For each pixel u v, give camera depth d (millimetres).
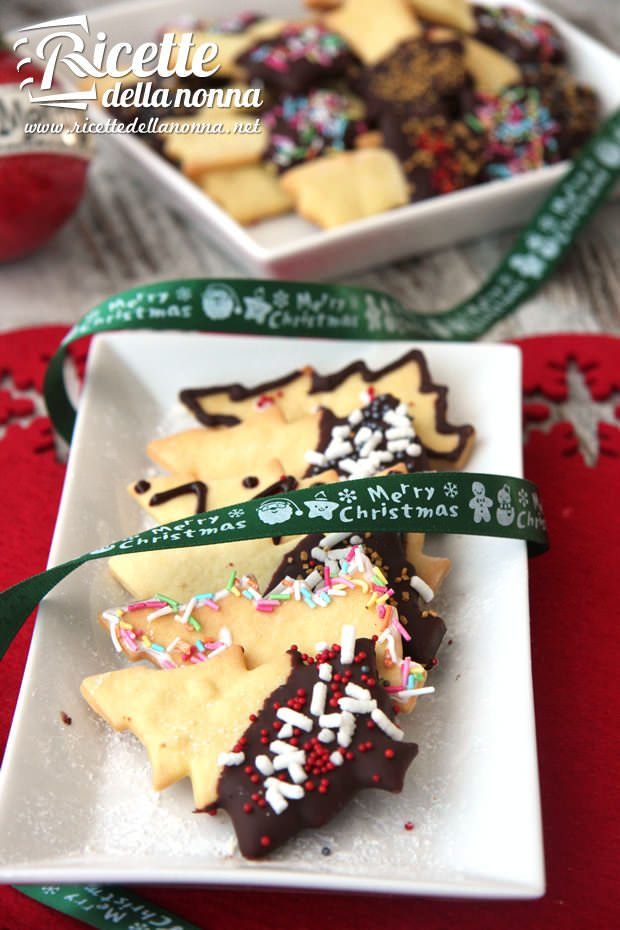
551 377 528
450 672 408
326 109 625
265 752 374
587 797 400
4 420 520
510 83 640
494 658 404
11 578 460
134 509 461
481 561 432
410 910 376
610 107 657
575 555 466
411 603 413
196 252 609
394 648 395
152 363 499
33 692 394
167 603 414
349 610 405
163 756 377
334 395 482
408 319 527
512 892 347
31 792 376
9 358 539
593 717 420
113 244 613
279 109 629
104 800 384
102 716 397
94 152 578
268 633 405
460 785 381
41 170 544
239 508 412
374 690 384
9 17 721
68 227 622
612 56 656
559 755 411
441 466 462
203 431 476
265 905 377
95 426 476
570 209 590
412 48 633
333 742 374
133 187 646
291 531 408
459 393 486
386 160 604
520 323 565
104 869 352
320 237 555
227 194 599
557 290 582
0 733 417
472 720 393
